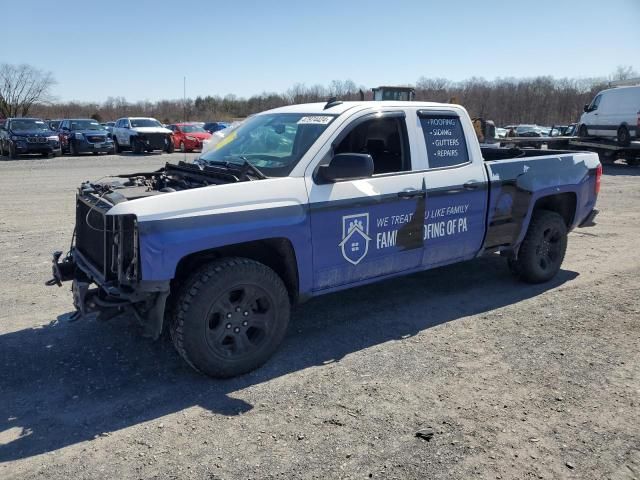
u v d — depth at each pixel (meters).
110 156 26.80
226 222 3.81
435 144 5.11
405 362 4.25
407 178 4.79
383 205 4.62
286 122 4.89
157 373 4.09
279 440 3.23
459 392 3.78
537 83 88.12
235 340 3.99
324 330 4.88
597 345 4.55
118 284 3.74
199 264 4.08
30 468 2.99
